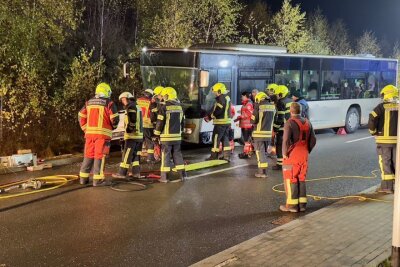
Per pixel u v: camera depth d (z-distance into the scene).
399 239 5.11
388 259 5.77
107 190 9.72
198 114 14.12
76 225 7.52
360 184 10.67
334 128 20.16
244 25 29.53
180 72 14.30
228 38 26.86
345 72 19.30
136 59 15.48
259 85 15.82
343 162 13.27
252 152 14.02
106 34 23.52
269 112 11.07
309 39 31.88
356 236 6.73
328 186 10.47
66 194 9.34
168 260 6.21
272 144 13.79
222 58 14.61
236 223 7.79
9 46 13.42
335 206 8.47
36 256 6.26
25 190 9.59
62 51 20.03
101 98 9.88
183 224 7.68
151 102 12.42
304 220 7.55
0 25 13.31
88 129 9.95
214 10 25.61
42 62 15.09
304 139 8.38
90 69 16.08
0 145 12.84
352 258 5.86
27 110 13.53
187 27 22.80
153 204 8.79
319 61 18.06
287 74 16.83
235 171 11.88
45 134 14.12
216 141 13.02
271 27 30.31
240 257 5.96
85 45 20.80
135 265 6.03
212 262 5.82
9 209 8.32
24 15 13.97
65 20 16.06
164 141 10.41
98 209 8.40
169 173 10.91
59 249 6.52
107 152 10.12
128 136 10.62
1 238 6.91
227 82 14.80
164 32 21.95
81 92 15.52
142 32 23.78
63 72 18.34
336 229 7.06
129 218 7.93
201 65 14.03
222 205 8.82
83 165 10.06
